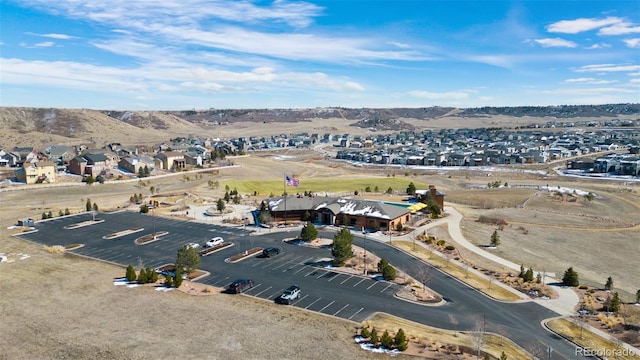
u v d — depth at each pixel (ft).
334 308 177.06
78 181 488.02
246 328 156.87
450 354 139.74
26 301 179.22
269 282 206.18
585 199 419.95
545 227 312.91
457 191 484.33
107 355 137.80
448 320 167.32
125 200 400.88
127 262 233.96
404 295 190.60
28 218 328.08
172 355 137.80
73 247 259.19
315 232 269.23
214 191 453.99
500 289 198.49
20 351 140.26
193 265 211.82
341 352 140.67
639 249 269.03
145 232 293.02
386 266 207.62
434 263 231.09
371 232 291.99
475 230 301.22
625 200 418.92
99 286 197.26
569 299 189.47
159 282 203.62
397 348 142.61
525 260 244.22
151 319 163.43
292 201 330.54
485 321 166.09
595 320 169.48
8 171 546.26
